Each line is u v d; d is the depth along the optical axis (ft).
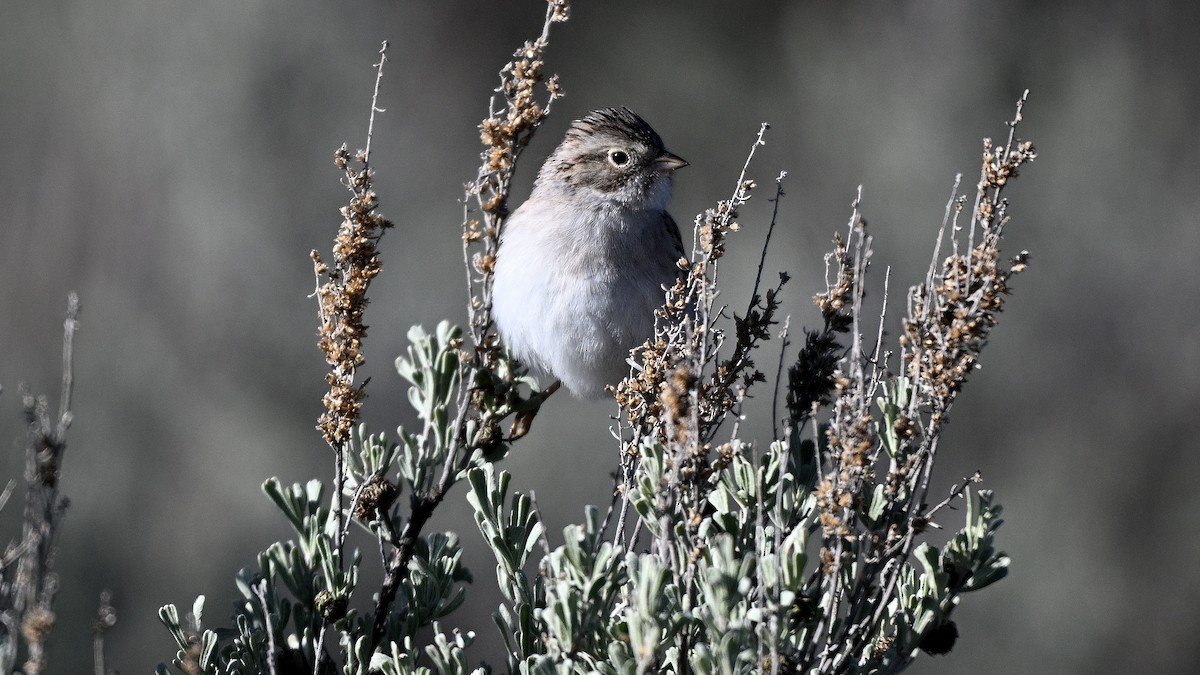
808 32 60.90
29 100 59.93
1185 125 56.44
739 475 13.92
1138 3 57.82
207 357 55.57
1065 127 56.54
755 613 11.78
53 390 55.26
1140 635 49.65
